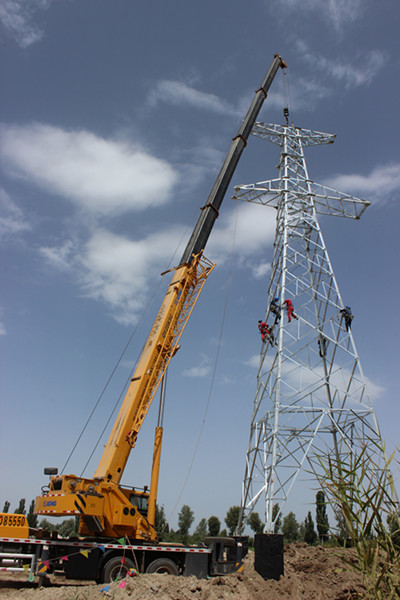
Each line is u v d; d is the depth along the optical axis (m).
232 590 15.46
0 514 15.86
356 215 36.16
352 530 6.82
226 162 28.81
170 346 21.44
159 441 19.44
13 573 17.11
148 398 20.00
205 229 25.48
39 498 17.75
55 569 15.80
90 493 16.80
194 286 23.62
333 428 29.53
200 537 61.66
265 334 32.94
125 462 18.48
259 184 35.97
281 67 38.81
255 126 37.19
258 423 30.33
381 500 6.73
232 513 62.59
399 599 6.39
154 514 18.36
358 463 7.20
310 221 35.41
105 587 14.62
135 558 15.84
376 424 27.27
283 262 32.75
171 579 15.30
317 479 7.25
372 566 6.64
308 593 15.71
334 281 32.41
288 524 59.50
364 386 28.53
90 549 16.23
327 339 33.03
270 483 26.28
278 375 28.84
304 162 38.19
